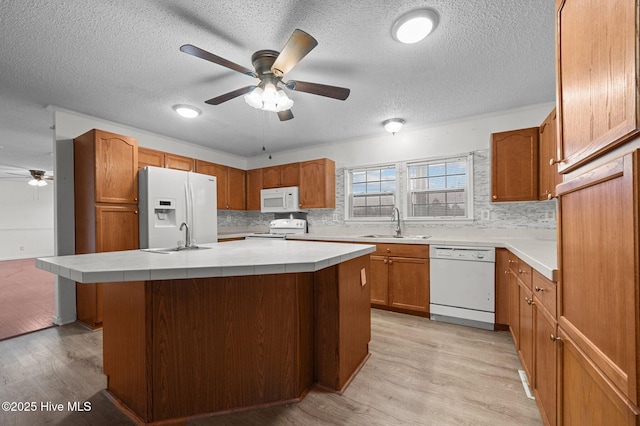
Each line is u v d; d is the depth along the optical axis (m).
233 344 1.54
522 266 1.93
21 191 7.55
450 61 2.07
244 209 4.99
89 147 2.75
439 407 1.55
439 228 3.49
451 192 3.48
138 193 3.03
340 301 1.70
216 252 1.76
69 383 1.80
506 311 2.57
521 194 2.70
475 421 1.44
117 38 1.79
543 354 1.38
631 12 0.63
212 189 3.62
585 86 0.89
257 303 1.57
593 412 0.85
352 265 1.89
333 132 3.80
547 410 1.32
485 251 2.65
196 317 1.49
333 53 1.96
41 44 1.83
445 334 2.54
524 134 2.70
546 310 1.33
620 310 0.70
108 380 1.68
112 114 3.06
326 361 1.73
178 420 1.46
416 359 2.08
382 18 1.62
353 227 4.14
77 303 2.95
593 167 0.86
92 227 2.71
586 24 0.88
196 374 1.49
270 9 1.55
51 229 8.01
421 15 1.58
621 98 0.68
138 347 1.44
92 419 1.48
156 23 1.66
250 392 1.57
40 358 2.14
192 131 3.71
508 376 1.85
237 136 3.96
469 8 1.55
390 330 2.63
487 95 2.66
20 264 6.52
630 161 0.65
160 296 1.43
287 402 1.60
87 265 1.26
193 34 1.76
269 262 1.32
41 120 3.17
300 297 1.63
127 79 2.30
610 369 0.74
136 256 1.58
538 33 1.75
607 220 0.77
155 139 3.82
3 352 2.24
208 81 2.35
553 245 2.32
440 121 3.38
